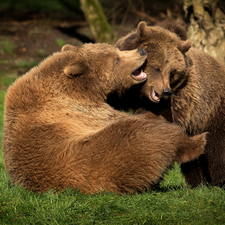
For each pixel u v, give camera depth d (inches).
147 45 407.2
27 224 290.8
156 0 1662.2
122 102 441.7
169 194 359.3
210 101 438.3
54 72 382.3
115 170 322.7
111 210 305.9
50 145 334.6
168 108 417.7
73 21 1565.0
